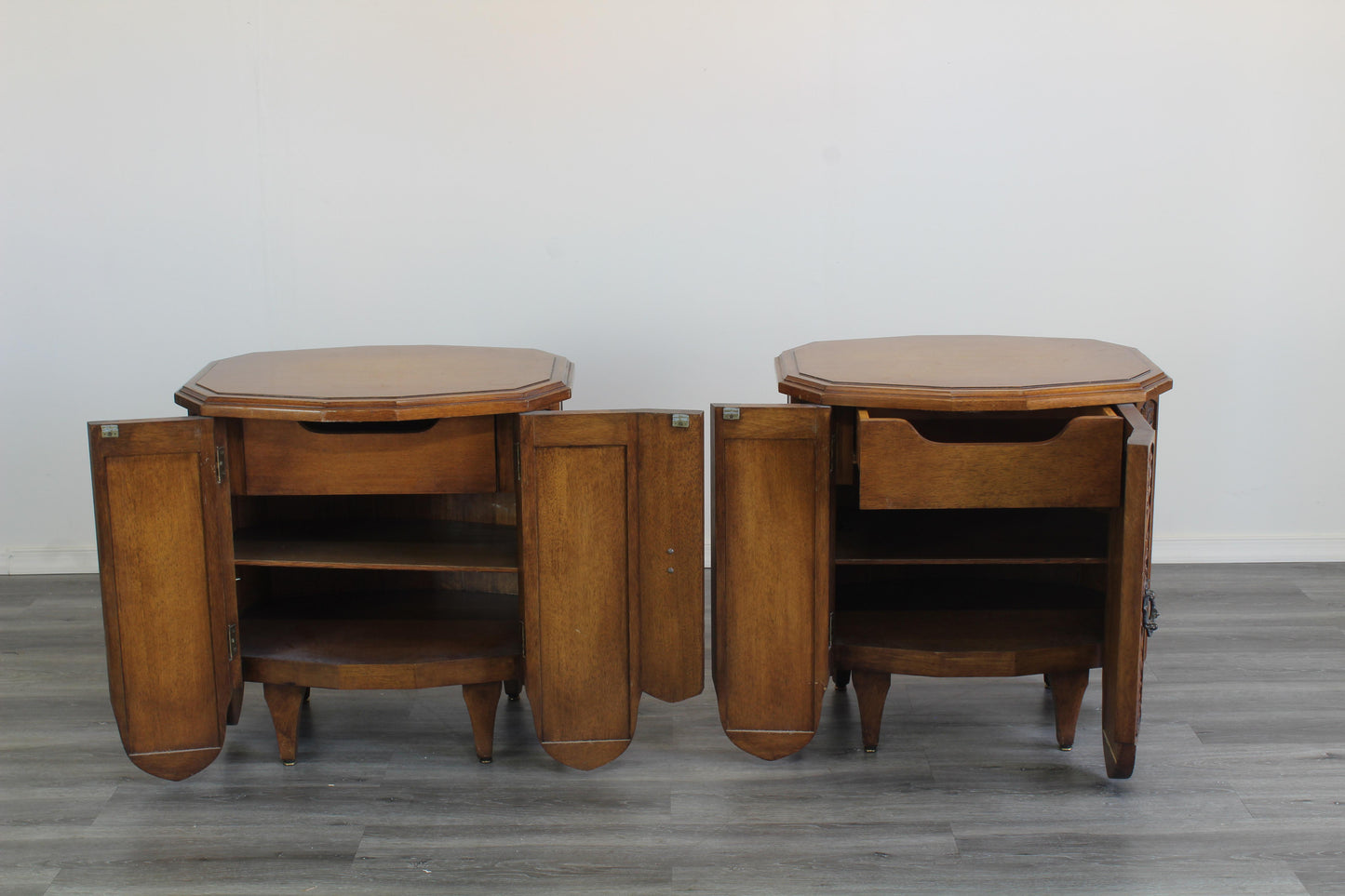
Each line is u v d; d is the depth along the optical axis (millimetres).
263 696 2674
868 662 2242
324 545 2293
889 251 3365
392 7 3234
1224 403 3426
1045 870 1931
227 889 1904
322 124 3287
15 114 3250
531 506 2086
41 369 3402
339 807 2166
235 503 2412
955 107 3275
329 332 3404
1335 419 3426
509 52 3256
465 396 2090
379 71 3262
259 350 3410
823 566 2100
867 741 2338
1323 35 3199
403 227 3350
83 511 3508
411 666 2213
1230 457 3463
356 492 2146
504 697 2676
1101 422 2008
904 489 2035
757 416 2033
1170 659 2801
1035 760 2312
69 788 2242
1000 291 3381
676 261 3377
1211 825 2057
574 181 3328
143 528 2086
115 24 3219
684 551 2109
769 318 3410
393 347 2758
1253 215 3309
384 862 1982
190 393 2162
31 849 2027
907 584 2578
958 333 3408
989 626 2326
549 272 3381
